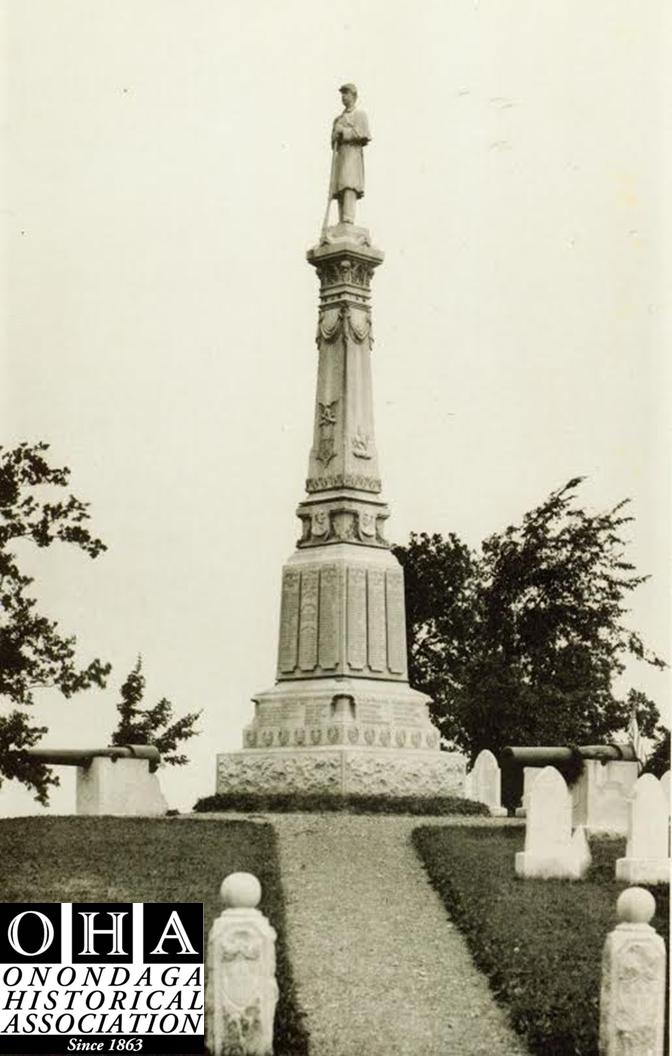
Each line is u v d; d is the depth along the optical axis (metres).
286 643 44.91
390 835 36.78
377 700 43.69
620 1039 21.75
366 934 28.56
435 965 26.77
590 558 58.91
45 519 34.91
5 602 34.28
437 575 61.12
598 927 27.69
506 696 57.56
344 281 45.38
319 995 25.22
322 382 45.69
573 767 40.56
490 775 46.75
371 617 44.50
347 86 46.62
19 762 34.69
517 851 34.56
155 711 52.09
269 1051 21.92
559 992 24.11
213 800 42.97
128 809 42.53
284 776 43.12
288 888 31.59
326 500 45.06
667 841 32.53
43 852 33.69
